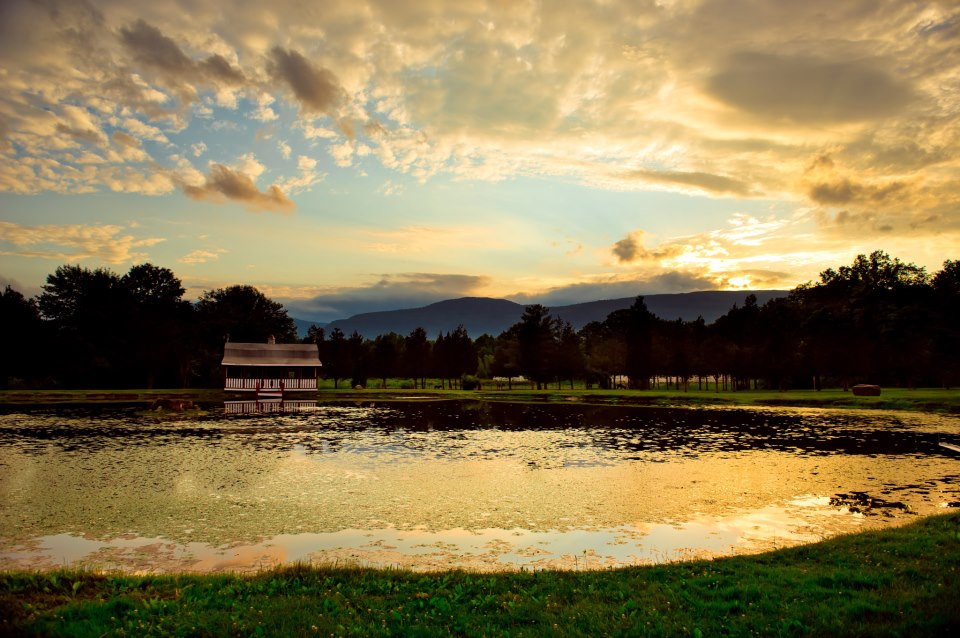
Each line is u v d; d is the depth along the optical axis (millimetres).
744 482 21531
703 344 93188
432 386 104312
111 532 15094
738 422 42719
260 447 29953
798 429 38406
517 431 37656
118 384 90188
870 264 84438
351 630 8023
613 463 25594
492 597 9445
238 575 10930
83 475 22344
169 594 9680
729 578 10258
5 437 33531
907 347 74125
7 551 13578
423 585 10203
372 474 22938
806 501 18719
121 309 88625
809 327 80625
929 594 9031
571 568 12484
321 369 100812
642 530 15508
